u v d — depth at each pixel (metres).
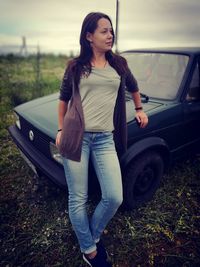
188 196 3.15
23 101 6.17
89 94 1.86
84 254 2.22
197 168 3.61
